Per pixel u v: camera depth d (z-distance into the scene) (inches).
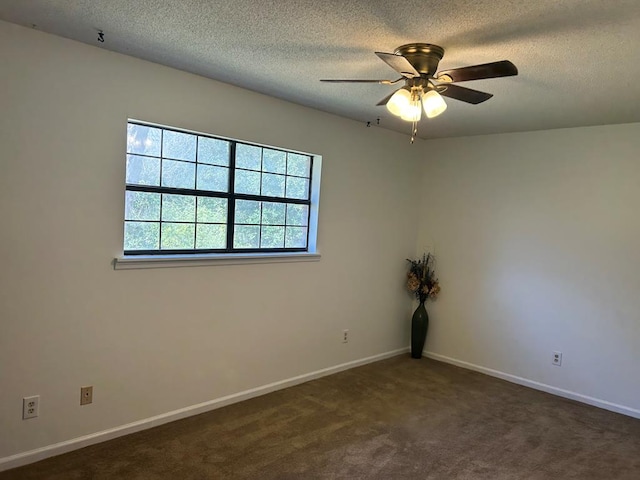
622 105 128.2
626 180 150.6
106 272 111.9
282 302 153.5
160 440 117.1
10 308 98.7
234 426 127.2
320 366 169.6
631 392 150.3
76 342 108.4
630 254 150.3
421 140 202.2
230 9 81.4
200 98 125.3
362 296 183.3
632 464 118.0
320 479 104.1
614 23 77.8
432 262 201.5
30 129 98.3
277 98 143.9
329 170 163.9
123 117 111.6
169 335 125.1
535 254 171.0
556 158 165.2
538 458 119.0
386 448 119.9
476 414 144.6
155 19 88.0
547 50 91.1
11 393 100.0
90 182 107.7
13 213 97.6
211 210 136.9
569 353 163.2
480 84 114.7
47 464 103.5
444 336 197.9
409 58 92.7
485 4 73.4
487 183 183.5
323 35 90.8
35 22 93.1
